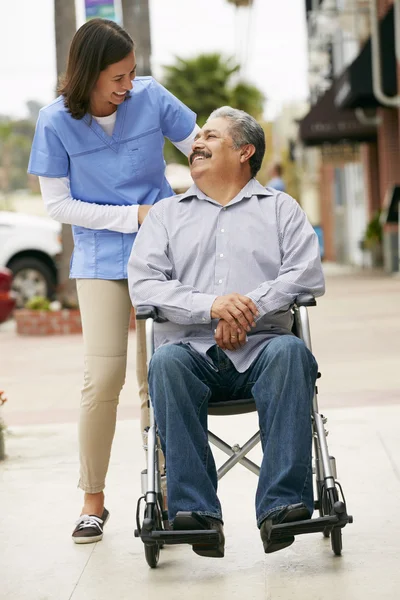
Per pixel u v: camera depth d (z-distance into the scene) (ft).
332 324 41.93
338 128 82.53
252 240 13.69
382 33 62.64
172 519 12.34
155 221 13.96
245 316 12.94
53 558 13.85
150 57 46.50
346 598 11.67
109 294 14.57
